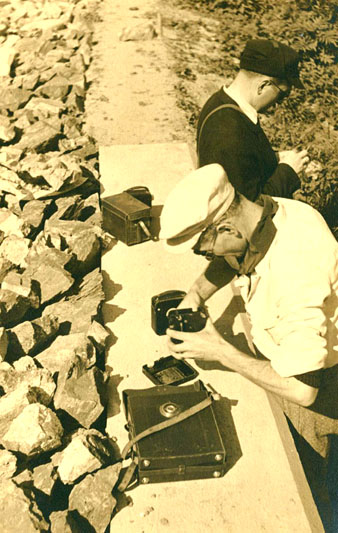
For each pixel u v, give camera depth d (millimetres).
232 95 3311
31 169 5402
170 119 6898
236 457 3059
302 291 2367
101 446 3051
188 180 2408
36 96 7164
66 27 9070
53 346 3664
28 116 6461
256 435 3158
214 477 2953
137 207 4395
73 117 6723
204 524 2789
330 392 2900
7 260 4496
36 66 7914
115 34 8891
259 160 3334
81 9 9750
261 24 8750
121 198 4520
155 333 3740
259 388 3375
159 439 2898
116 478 2930
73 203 5008
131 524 2795
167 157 5438
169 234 2398
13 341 3752
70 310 4020
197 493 2902
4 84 7418
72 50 8273
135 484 2943
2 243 4664
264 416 3248
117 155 5438
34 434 3100
